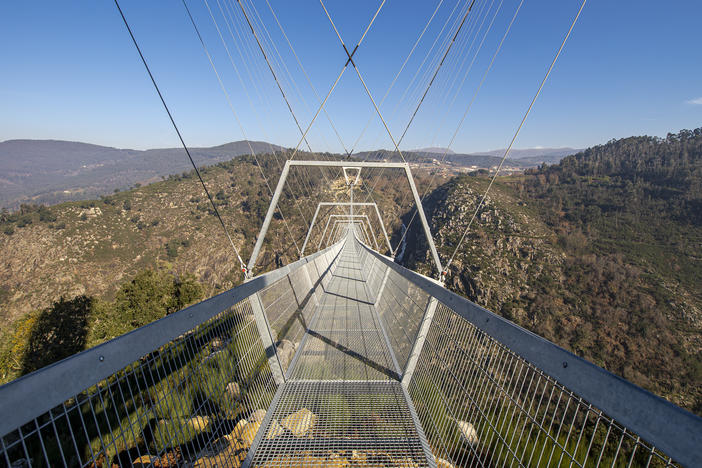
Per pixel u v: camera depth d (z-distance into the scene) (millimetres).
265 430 2445
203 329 1968
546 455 2506
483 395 1720
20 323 12961
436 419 2314
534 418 1336
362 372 3461
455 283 58188
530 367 1436
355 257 19078
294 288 4645
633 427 890
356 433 2469
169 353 1639
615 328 45594
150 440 2451
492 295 53469
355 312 5969
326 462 2166
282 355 3463
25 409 851
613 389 958
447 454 2033
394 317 4523
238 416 2516
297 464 2152
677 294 50250
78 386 1004
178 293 17094
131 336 1237
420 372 2873
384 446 2338
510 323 1470
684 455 759
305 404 2842
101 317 15062
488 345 1735
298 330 4492
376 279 7598
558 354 1166
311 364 3645
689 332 43531
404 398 2949
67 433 2936
